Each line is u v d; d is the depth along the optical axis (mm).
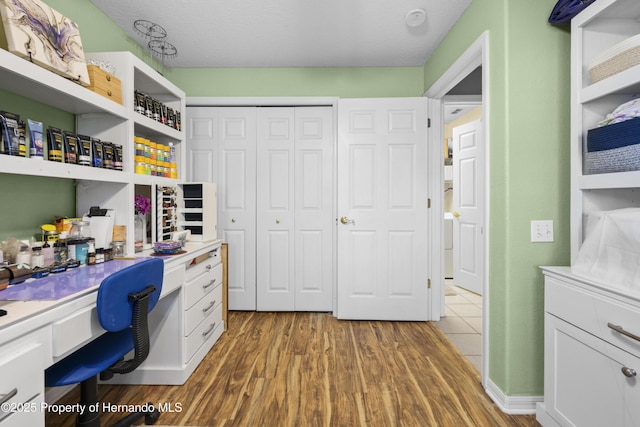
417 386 1725
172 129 2168
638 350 972
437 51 2416
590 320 1152
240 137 2863
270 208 2885
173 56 2580
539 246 1511
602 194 1357
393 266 2689
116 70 1711
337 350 2145
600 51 1362
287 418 1466
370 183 2680
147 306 1242
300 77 2793
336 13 1993
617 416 1046
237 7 1928
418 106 2643
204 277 2043
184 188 2264
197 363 1925
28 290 1068
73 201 1711
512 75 1490
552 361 1356
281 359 2020
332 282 2883
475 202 3477
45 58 1228
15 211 1392
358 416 1480
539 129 1497
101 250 1536
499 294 1579
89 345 1243
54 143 1316
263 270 2898
